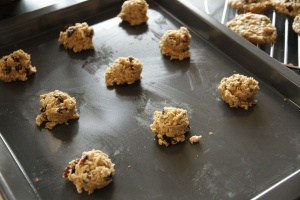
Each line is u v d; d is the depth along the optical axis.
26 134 0.51
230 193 0.45
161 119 0.50
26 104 0.54
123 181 0.46
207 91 0.56
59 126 0.51
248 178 0.46
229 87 0.53
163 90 0.56
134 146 0.49
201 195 0.45
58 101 0.52
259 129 0.51
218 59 0.60
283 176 0.46
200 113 0.53
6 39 0.61
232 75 0.57
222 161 0.48
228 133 0.51
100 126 0.52
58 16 0.64
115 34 0.64
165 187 0.46
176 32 0.60
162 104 0.54
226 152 0.49
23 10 0.65
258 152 0.49
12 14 0.64
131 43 0.63
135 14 0.65
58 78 0.57
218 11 0.70
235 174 0.47
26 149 0.49
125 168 0.47
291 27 0.67
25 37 0.63
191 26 0.64
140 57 0.60
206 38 0.62
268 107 0.53
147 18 0.66
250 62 0.57
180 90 0.56
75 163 0.46
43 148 0.49
